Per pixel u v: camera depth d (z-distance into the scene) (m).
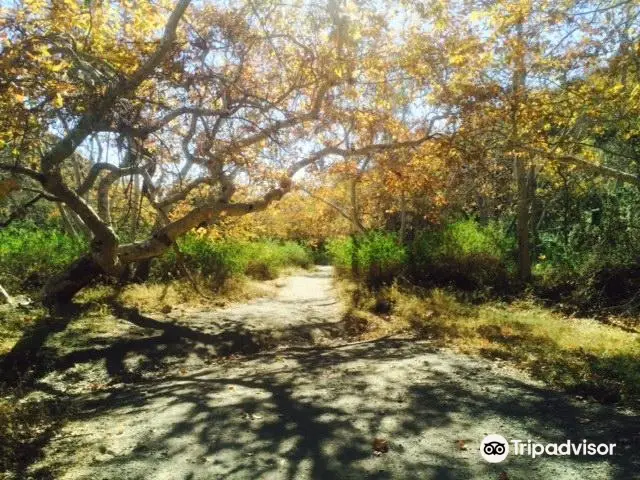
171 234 11.75
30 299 11.62
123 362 8.67
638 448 5.02
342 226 34.62
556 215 22.69
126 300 12.46
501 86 12.47
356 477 4.50
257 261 23.12
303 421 5.86
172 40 7.84
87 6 6.82
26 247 14.61
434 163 15.40
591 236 15.57
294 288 20.77
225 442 5.29
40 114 7.37
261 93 11.41
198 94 9.19
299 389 7.15
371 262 17.14
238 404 6.51
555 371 7.51
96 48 7.61
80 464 4.82
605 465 4.68
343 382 7.44
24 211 11.40
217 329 10.85
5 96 6.48
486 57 11.61
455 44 12.20
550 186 18.97
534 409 6.15
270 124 10.52
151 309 11.98
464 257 16.62
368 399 6.61
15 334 9.11
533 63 11.96
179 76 8.48
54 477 4.55
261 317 12.35
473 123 13.23
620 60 11.09
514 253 17.17
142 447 5.20
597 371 7.44
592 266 14.40
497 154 16.30
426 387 7.05
